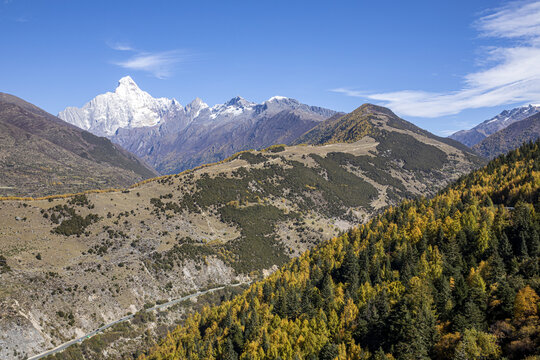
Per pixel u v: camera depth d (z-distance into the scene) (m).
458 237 137.50
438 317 106.75
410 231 159.75
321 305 133.12
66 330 150.50
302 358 111.12
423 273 123.31
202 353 128.75
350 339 113.75
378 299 118.50
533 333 86.69
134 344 157.75
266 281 170.88
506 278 109.69
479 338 89.94
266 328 129.25
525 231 122.50
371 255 152.00
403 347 97.75
